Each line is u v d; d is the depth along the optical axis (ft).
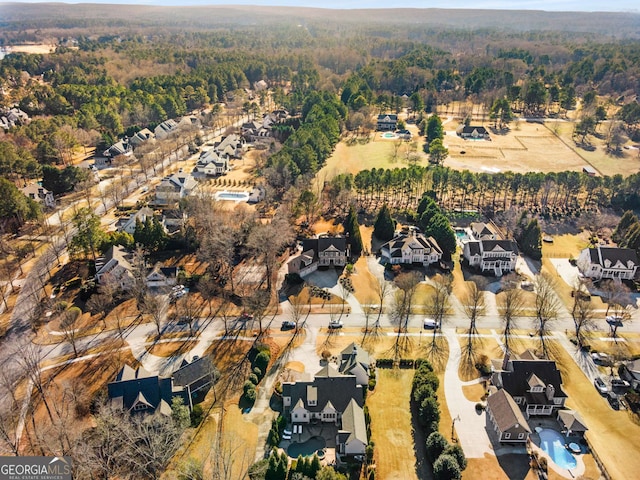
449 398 300.61
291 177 590.55
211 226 452.35
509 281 414.62
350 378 292.81
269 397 299.58
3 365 319.88
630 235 459.73
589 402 299.17
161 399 276.82
